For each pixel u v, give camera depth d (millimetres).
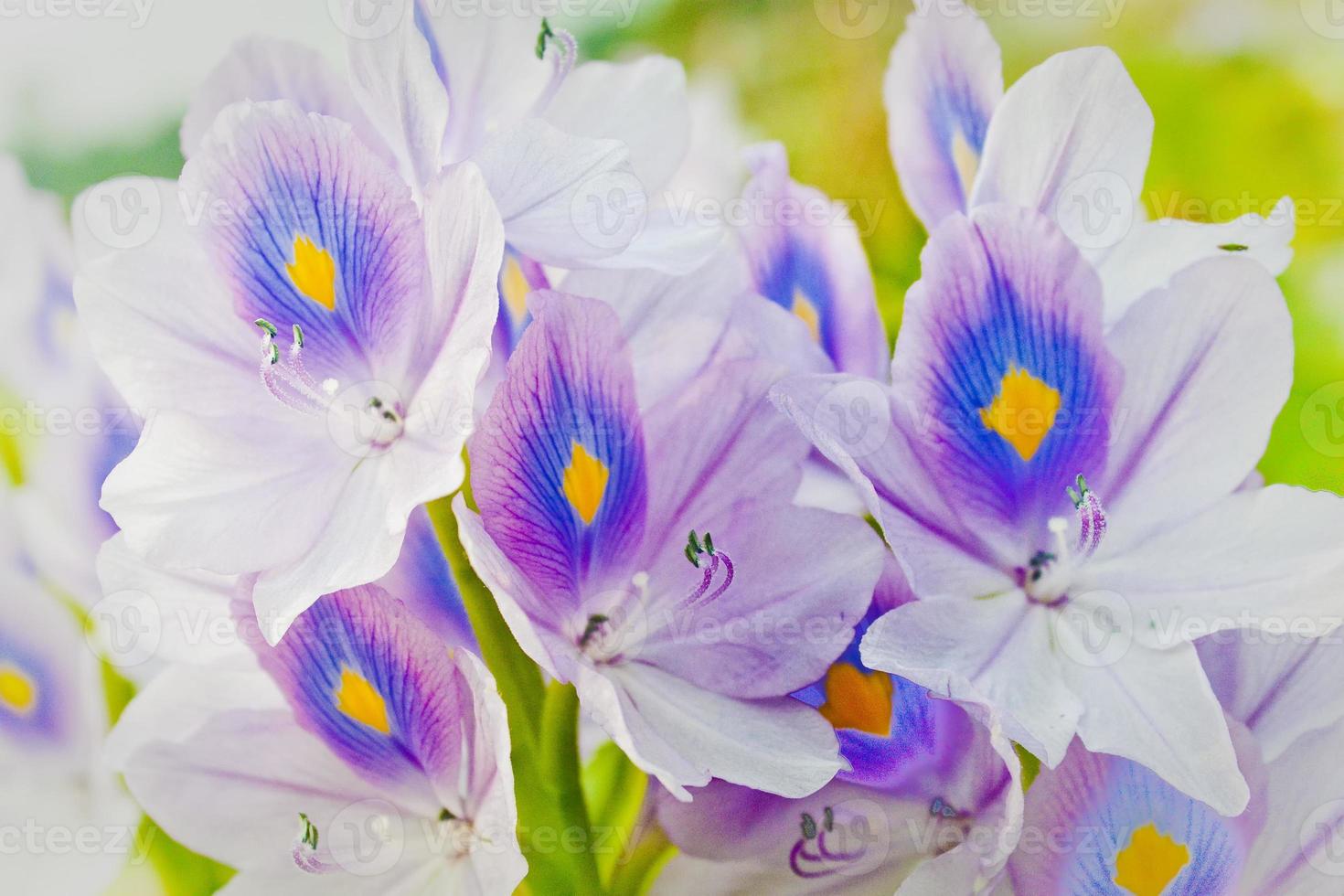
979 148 361
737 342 349
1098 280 341
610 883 347
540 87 355
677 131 359
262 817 349
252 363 344
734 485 343
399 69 336
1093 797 341
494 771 333
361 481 340
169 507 339
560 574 338
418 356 339
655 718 337
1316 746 347
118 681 376
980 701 330
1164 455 345
